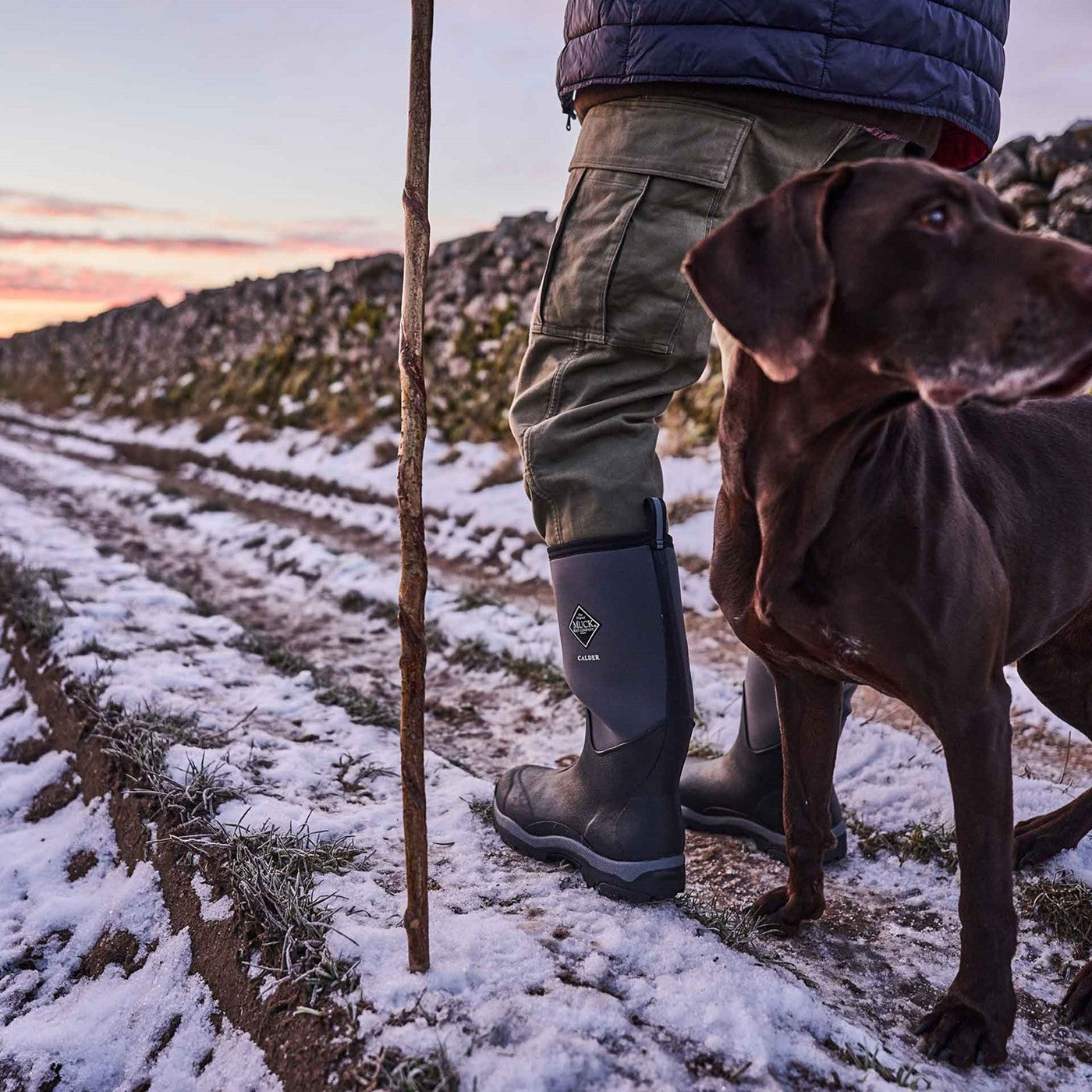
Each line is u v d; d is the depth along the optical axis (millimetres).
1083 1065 1637
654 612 1945
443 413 9477
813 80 1772
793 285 1448
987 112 1976
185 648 3717
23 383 26578
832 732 1892
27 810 2734
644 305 1897
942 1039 1578
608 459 1952
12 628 3873
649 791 1961
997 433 1854
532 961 1659
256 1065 1554
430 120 1576
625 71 1847
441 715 3545
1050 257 1310
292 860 1979
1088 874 2168
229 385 14172
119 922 2113
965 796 1572
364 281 12414
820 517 1584
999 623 1631
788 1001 1593
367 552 6309
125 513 8273
